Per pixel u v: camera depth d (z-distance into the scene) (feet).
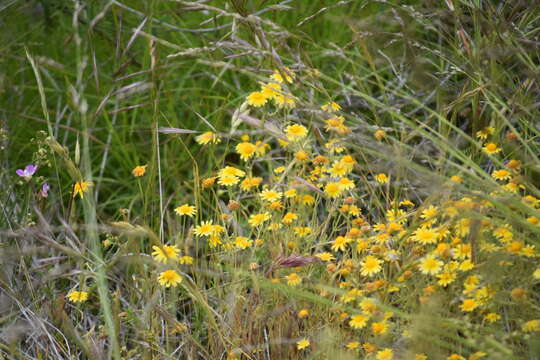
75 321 5.01
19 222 5.20
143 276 4.76
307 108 4.94
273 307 4.76
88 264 4.87
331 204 5.09
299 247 4.86
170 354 4.77
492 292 4.51
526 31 5.18
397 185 4.81
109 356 4.68
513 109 4.88
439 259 4.61
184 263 4.74
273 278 4.78
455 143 4.87
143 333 4.69
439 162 4.78
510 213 4.52
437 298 4.42
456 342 4.58
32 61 4.93
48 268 5.02
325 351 4.57
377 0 5.14
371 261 4.63
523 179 4.70
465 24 5.25
